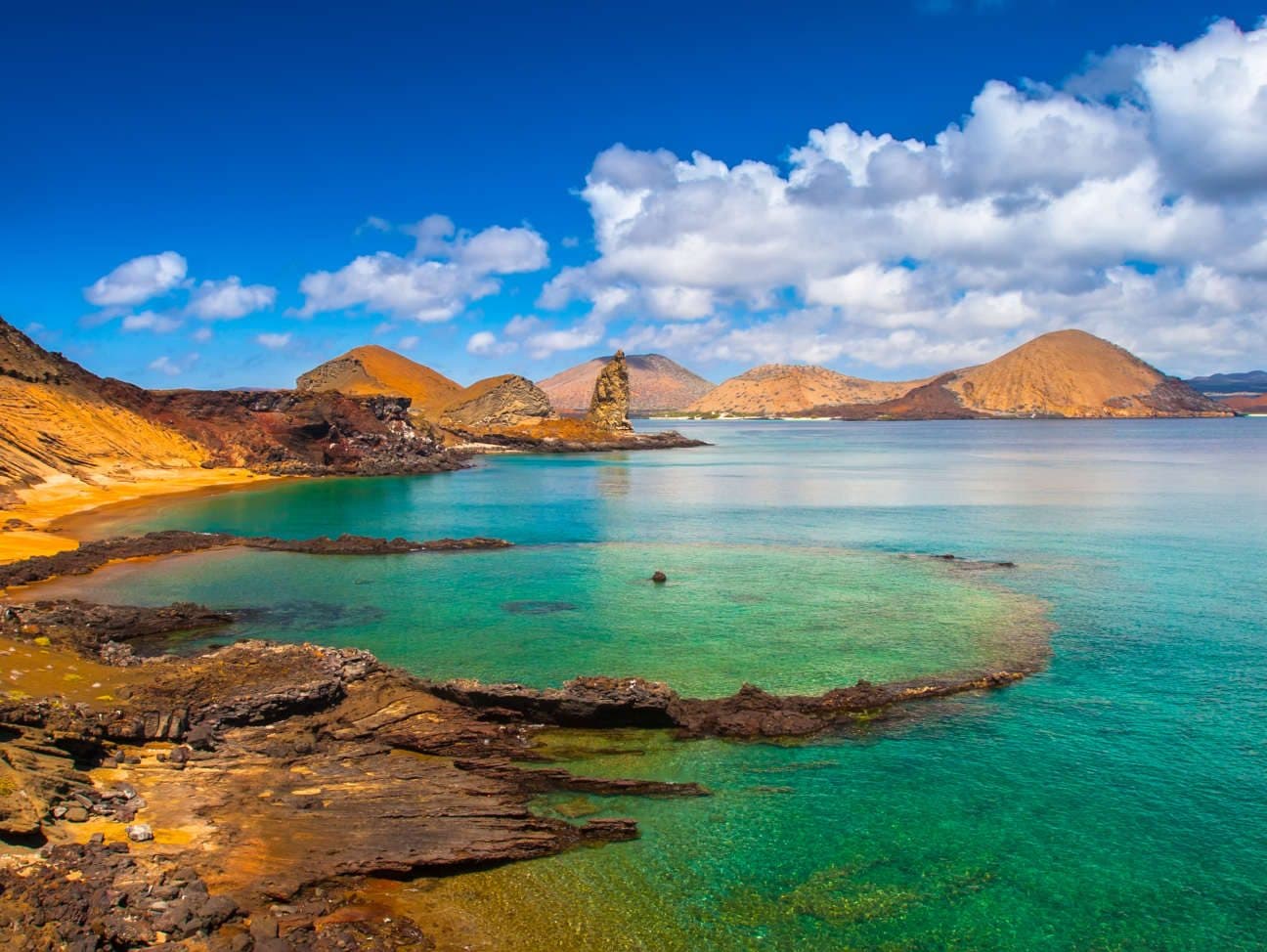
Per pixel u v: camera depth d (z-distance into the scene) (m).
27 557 60.88
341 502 101.81
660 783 26.45
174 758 25.81
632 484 130.25
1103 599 50.91
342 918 18.98
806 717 31.28
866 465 171.00
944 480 134.00
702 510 96.00
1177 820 24.81
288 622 45.81
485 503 102.56
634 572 59.34
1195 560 63.44
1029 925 20.03
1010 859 22.72
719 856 22.59
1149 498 104.50
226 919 17.70
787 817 24.70
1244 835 24.05
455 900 20.17
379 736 29.31
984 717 32.16
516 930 19.19
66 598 50.25
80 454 107.50
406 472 147.25
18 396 106.88
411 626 44.94
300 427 149.62
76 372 128.25
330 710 31.14
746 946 19.02
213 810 22.84
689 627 44.66
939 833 23.98
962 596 51.75
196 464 129.25
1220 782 27.06
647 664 38.50
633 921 19.77
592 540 74.31
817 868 22.14
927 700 33.88
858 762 28.34
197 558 63.31
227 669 31.84
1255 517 86.75
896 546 70.50
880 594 52.25
